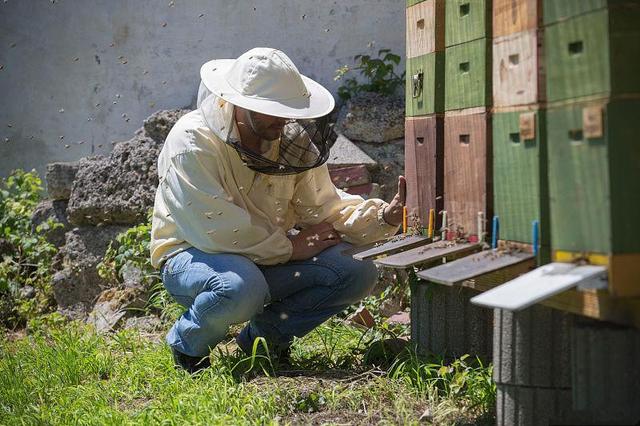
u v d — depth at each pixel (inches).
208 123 173.9
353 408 158.1
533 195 116.4
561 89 106.9
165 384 176.1
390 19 302.4
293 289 190.1
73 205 296.5
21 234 310.3
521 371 128.5
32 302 290.0
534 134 115.1
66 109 347.3
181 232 181.8
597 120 100.2
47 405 176.2
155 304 255.3
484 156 131.0
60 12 345.1
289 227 194.2
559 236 108.5
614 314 103.1
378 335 195.9
